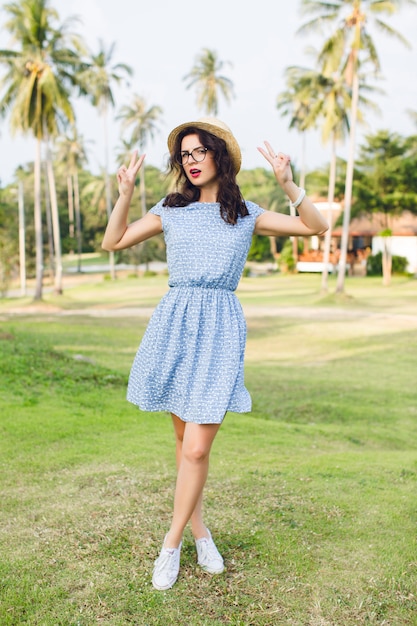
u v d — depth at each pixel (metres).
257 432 5.70
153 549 2.70
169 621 2.18
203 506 3.20
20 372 6.99
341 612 2.26
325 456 4.65
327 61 26.12
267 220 2.54
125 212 2.49
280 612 2.25
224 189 2.43
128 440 4.73
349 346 15.74
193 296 2.41
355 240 45.25
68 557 2.62
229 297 2.45
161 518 3.02
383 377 11.34
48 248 50.94
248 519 3.04
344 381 10.71
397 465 4.36
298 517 3.08
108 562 2.58
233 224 2.43
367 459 4.59
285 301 27.91
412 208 37.78
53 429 4.88
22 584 2.40
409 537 2.89
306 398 9.02
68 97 27.83
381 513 3.18
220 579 2.46
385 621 2.21
